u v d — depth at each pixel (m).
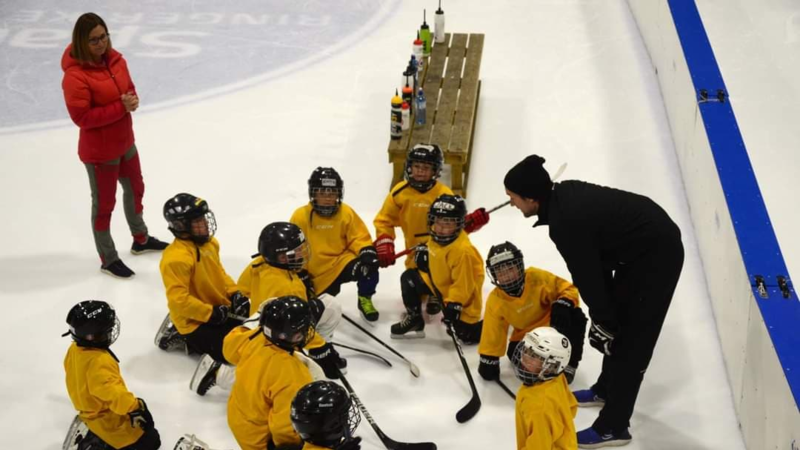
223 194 9.98
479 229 8.45
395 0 14.85
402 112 9.56
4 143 11.05
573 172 10.20
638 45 12.95
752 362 6.52
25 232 9.42
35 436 6.89
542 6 14.32
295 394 5.74
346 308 8.23
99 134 8.08
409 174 7.95
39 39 13.67
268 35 13.73
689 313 8.04
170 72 12.66
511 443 6.69
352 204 9.79
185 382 7.39
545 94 11.80
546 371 5.60
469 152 10.50
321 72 12.58
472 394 7.10
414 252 8.15
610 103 11.52
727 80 11.11
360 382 7.30
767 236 6.92
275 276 6.84
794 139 9.98
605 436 6.63
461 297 7.45
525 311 6.99
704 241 8.53
